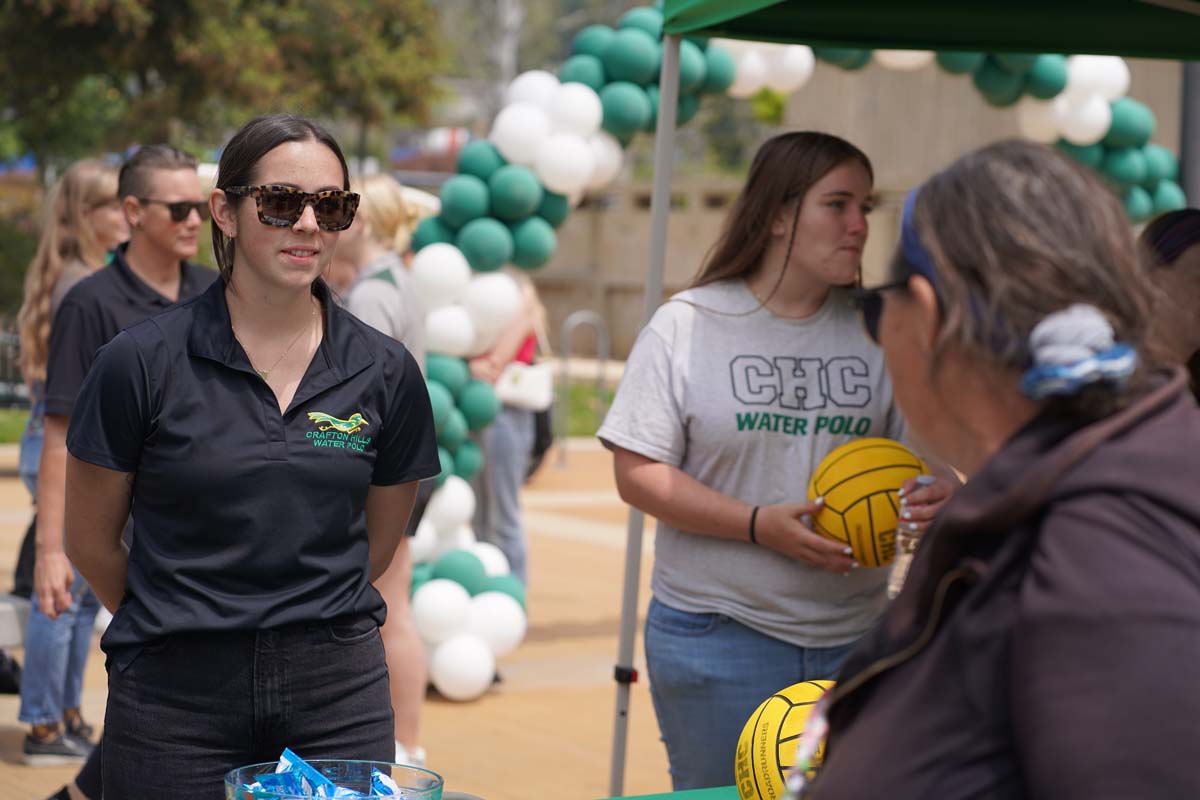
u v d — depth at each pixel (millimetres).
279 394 2514
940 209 1383
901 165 20438
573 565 9680
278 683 2508
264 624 2475
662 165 4004
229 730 2504
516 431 6922
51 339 4344
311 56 25906
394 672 4797
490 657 6238
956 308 1342
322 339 2574
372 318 4547
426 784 2244
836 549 3047
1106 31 4281
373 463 2635
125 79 23875
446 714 6020
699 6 3818
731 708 3201
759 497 3195
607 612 8156
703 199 29953
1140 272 1343
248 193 2461
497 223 6273
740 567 3178
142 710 2488
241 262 2502
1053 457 1273
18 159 27172
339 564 2564
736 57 6582
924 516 2930
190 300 2562
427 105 27922
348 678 2584
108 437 2455
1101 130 7160
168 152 4387
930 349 1387
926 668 1334
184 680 2477
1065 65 6965
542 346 7238
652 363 3203
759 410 3162
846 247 3129
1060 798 1171
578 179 6305
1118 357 1277
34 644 4996
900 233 1445
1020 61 6781
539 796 4949
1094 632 1182
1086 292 1306
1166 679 1152
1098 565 1203
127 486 2553
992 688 1271
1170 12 4059
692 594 3234
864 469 3070
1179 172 7898
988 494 1304
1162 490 1234
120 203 4539
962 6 4094
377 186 4945
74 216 4984
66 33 22344
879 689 1396
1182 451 1267
